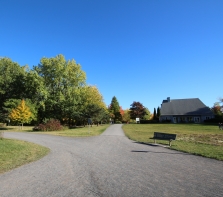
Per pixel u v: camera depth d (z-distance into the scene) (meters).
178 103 77.94
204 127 38.56
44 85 45.56
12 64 54.56
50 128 33.53
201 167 8.12
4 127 44.47
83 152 12.41
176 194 5.13
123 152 12.22
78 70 47.31
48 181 6.55
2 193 5.51
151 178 6.63
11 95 52.00
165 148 13.72
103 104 59.34
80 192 5.43
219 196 4.97
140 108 81.00
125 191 5.43
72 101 44.19
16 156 11.03
